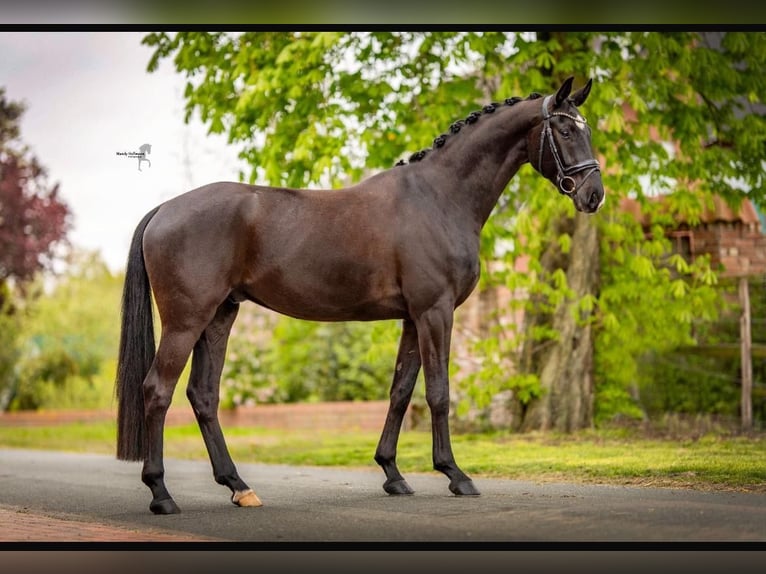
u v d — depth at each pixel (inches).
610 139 367.6
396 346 390.9
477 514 200.5
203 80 393.7
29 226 661.3
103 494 259.1
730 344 450.6
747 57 378.3
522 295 459.2
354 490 251.3
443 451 228.8
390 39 371.6
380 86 364.5
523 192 386.9
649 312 420.8
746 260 478.3
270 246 223.0
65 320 665.0
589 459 300.5
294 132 377.4
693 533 179.9
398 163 239.8
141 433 218.4
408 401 239.8
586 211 228.4
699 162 375.6
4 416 577.9
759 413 428.1
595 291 407.5
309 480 282.0
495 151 236.2
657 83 366.6
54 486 280.7
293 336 529.3
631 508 204.7
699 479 250.8
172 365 216.7
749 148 386.0
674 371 454.0
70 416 578.6
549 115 230.8
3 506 236.1
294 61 358.0
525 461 303.1
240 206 222.4
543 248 411.2
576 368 401.4
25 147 667.4
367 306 229.0
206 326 228.1
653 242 398.9
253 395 536.1
